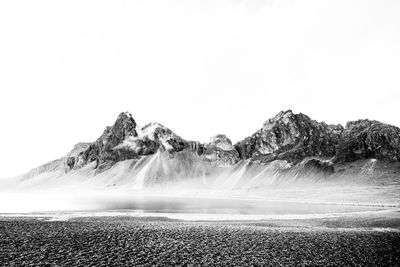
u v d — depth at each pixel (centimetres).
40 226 5188
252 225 5875
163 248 3744
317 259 3356
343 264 3188
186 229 5200
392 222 6450
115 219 6762
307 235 4734
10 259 3103
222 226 5656
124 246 3803
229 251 3653
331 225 5953
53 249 3550
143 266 2998
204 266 3050
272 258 3372
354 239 4444
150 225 5681
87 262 3077
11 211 8669
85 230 4884
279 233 4888
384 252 3697
